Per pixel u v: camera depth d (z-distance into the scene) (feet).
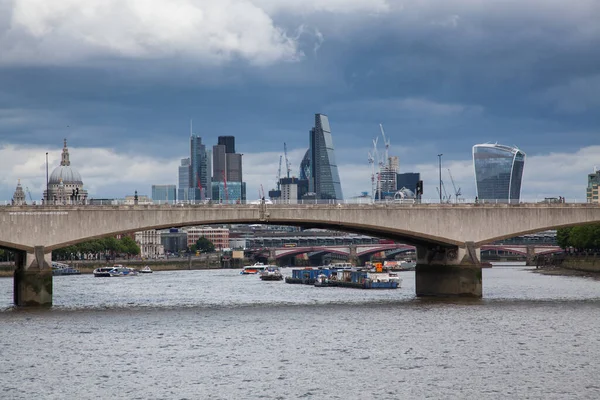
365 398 344.28
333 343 469.98
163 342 479.00
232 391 356.79
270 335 501.97
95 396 351.25
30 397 351.05
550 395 347.97
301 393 352.90
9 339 490.90
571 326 528.22
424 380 374.43
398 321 557.33
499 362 411.95
